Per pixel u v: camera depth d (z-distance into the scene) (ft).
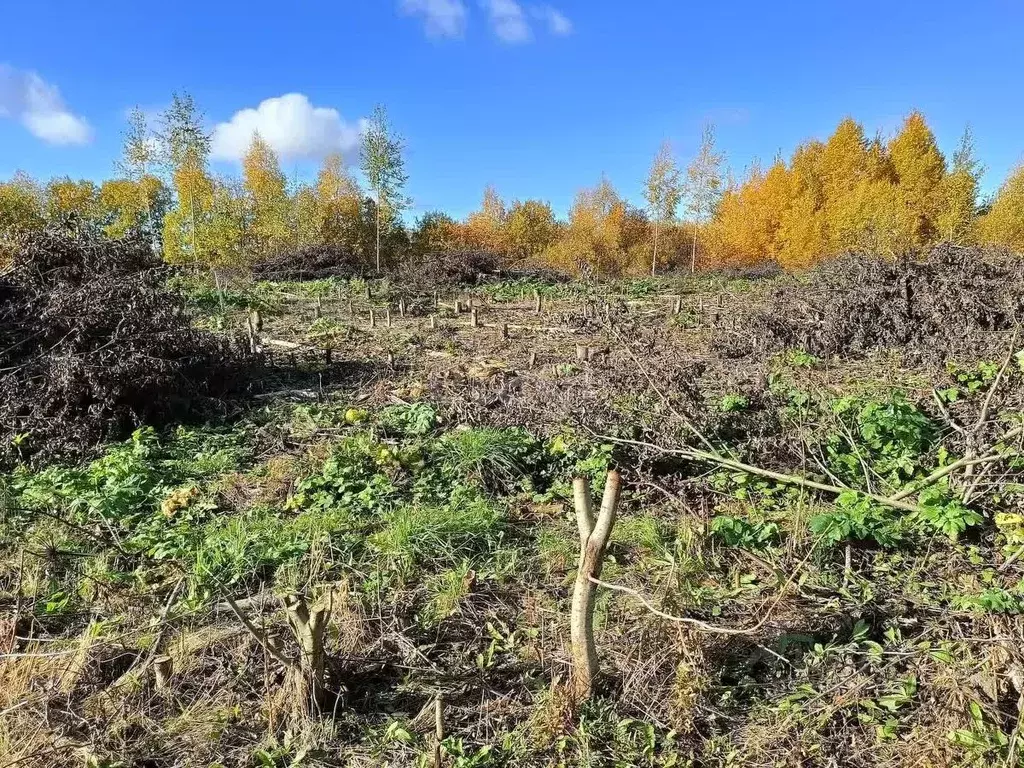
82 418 17.62
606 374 19.94
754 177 123.24
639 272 102.27
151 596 10.93
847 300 27.78
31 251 21.24
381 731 8.25
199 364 21.72
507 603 10.80
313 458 16.51
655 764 7.59
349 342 32.50
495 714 8.48
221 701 8.69
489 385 21.90
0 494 13.84
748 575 11.18
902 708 8.04
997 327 25.48
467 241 119.96
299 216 88.79
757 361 25.73
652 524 12.72
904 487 13.78
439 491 14.71
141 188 73.87
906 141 98.58
